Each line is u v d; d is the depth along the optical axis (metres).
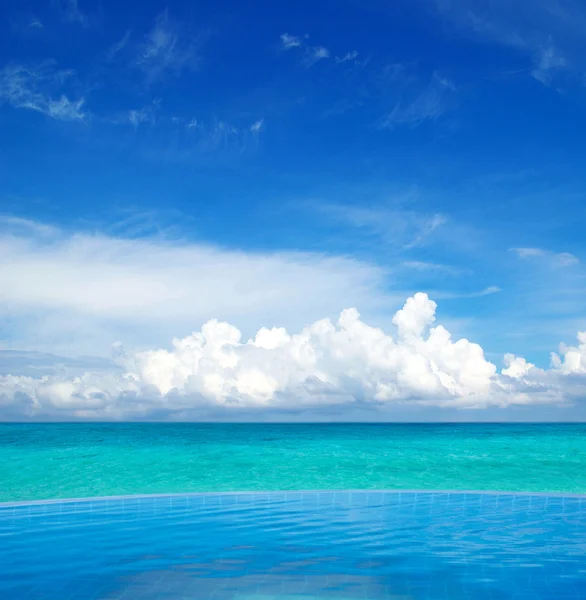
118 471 23.64
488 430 47.69
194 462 25.22
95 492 20.67
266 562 8.37
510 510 12.80
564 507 13.11
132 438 37.97
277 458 25.89
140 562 8.39
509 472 24.27
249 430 47.78
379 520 11.63
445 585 7.26
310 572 7.86
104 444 34.25
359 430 48.62
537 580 7.48
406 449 28.25
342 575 7.71
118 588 7.14
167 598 6.78
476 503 13.55
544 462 25.70
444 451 27.73
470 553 8.89
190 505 13.20
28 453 26.56
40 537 10.08
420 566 8.14
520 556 8.71
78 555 8.80
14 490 20.89
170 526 11.01
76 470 23.67
